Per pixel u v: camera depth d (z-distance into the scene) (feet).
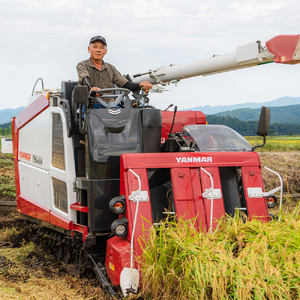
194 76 22.71
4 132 52.26
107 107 15.90
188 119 25.59
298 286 10.36
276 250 11.63
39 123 20.30
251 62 19.07
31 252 21.06
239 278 10.50
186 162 14.30
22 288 15.42
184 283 11.05
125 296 12.30
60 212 17.87
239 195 15.29
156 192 14.97
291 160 38.09
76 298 14.28
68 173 16.67
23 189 23.06
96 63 18.38
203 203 14.10
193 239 12.11
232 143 16.42
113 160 15.12
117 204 13.34
